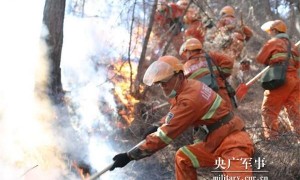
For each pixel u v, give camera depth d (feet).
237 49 23.03
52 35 16.70
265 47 18.10
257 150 14.99
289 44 18.02
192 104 11.93
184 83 12.29
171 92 12.25
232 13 24.44
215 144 12.35
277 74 17.65
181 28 24.90
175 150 17.56
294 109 17.66
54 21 16.67
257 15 33.32
